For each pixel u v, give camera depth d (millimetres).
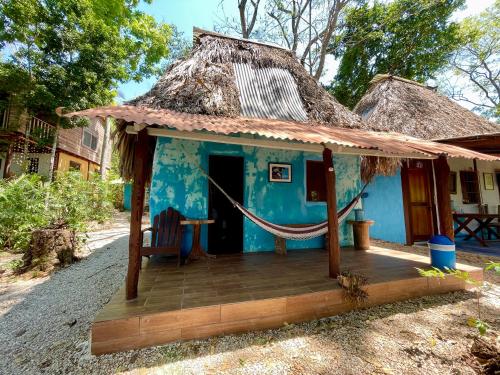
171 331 2334
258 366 2041
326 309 2895
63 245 5035
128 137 4016
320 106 5773
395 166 5918
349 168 6133
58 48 9156
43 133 10359
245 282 3195
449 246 3691
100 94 10133
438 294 3555
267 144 3381
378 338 2455
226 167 5250
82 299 3479
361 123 5762
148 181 6070
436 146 4598
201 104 4191
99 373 1964
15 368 2084
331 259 3424
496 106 19484
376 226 7844
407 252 5594
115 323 2193
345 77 15609
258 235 5238
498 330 2588
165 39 14180
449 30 13172
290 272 3660
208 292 2832
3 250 5938
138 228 2736
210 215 5074
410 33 13297
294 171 5578
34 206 6242
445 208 4262
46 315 3031
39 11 8789
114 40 10109
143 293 2793
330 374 1957
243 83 5656
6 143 10648
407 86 9672
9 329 2723
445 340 2420
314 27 13664
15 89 9156
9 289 3881
